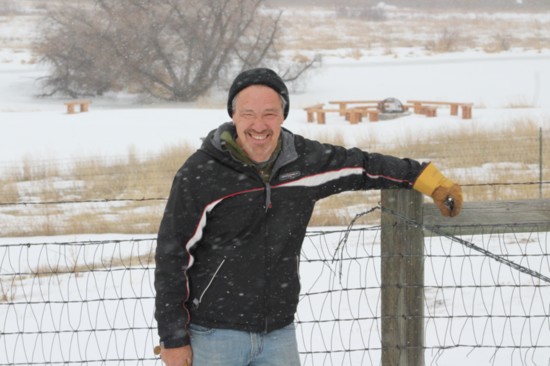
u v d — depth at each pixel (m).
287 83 41.50
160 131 26.11
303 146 4.02
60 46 41.69
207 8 41.28
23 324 7.23
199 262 4.01
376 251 10.36
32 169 19.92
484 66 47.16
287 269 4.04
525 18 96.62
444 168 18.55
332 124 27.69
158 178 18.45
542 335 6.72
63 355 6.84
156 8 40.84
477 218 4.78
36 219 14.66
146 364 6.54
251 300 3.99
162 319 3.92
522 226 4.79
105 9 41.38
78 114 30.14
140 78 40.34
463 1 117.88
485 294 7.99
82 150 23.00
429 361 6.19
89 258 10.73
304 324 7.34
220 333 3.99
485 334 6.79
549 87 38.12
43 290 9.11
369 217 13.88
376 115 27.88
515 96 35.41
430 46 63.41
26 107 37.59
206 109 31.61
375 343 6.78
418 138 21.66
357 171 4.13
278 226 3.97
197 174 3.88
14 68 50.53
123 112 29.89
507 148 20.06
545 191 15.51
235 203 3.90
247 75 3.83
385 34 77.62
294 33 74.44
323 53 57.84
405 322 4.87
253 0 43.12
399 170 4.22
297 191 3.98
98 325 7.65
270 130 3.81
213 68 41.28
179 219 3.89
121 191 17.61
